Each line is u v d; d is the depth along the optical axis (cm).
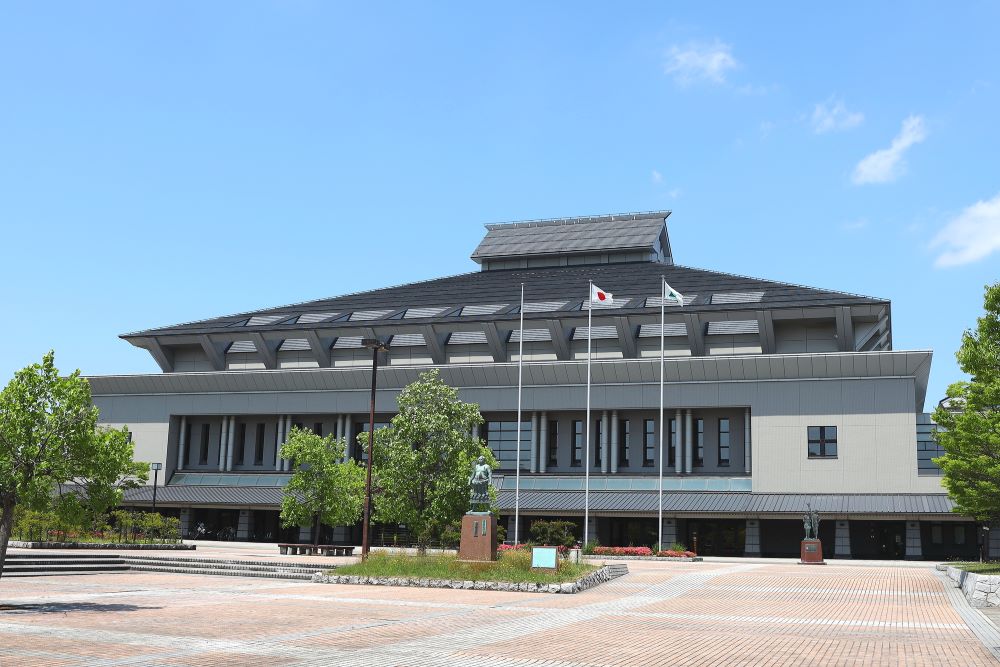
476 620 2164
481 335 7825
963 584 3095
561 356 7419
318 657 1566
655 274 8244
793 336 7156
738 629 2092
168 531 5622
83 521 2458
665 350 7394
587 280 8344
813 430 6638
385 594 2836
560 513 6712
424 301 8306
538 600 2722
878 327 6969
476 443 5169
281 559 4528
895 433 6456
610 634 1956
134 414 8194
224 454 8025
